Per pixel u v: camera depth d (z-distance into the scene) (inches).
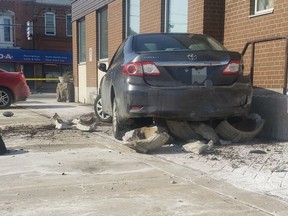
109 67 332.8
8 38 1466.5
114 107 297.1
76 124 364.8
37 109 569.3
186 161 229.9
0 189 178.9
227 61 258.1
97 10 639.8
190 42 284.0
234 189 179.6
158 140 249.1
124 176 199.5
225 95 256.8
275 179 194.5
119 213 151.3
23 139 305.0
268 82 319.6
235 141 279.6
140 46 276.7
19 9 1467.8
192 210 154.6
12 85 583.8
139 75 253.0
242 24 350.6
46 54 1451.8
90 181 191.2
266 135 297.3
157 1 450.3
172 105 252.1
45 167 217.0
